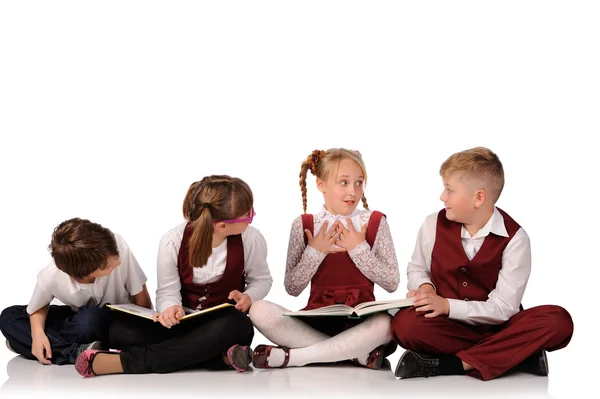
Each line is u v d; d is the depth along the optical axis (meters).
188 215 5.67
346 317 5.58
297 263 5.84
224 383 4.97
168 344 5.18
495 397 4.71
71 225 5.30
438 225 5.61
